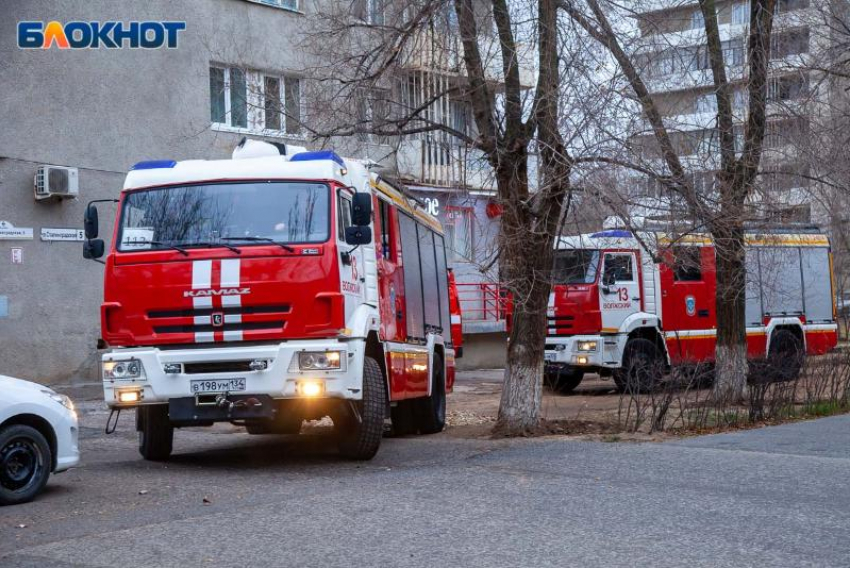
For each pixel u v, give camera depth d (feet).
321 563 21.17
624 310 68.64
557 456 36.63
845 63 57.77
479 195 44.37
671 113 47.11
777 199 53.83
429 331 49.42
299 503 27.84
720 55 50.39
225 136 75.82
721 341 56.24
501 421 44.60
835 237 86.22
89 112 68.80
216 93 75.92
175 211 35.60
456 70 44.01
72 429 30.66
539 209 42.39
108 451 42.47
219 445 44.83
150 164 36.83
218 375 33.86
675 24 47.50
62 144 67.41
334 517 25.77
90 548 22.86
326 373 33.78
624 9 42.63
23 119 65.57
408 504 27.43
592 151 40.14
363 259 37.83
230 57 74.84
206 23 74.43
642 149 42.11
